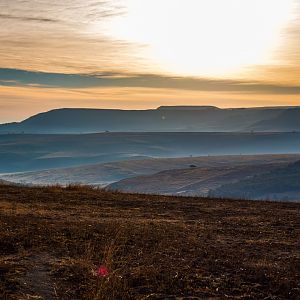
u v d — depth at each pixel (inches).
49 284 368.8
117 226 584.1
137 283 387.2
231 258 477.7
